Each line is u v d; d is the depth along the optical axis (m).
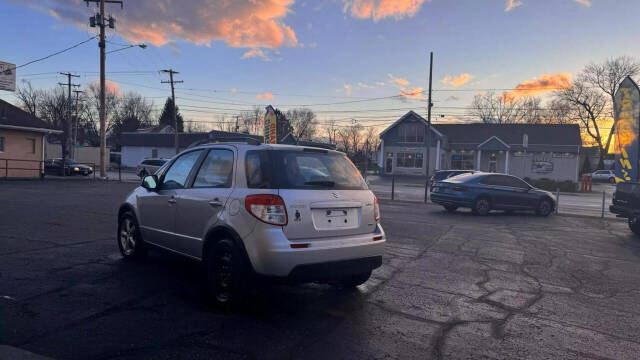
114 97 82.50
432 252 7.78
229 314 4.27
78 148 58.38
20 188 18.42
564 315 4.60
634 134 14.92
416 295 5.14
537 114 70.25
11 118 26.23
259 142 4.78
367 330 3.98
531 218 14.25
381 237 4.76
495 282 5.88
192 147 5.59
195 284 5.24
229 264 4.34
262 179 4.23
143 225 5.94
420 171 47.56
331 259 4.25
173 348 3.45
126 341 3.55
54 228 8.63
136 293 4.82
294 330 3.92
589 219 14.56
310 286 5.38
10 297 4.52
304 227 4.15
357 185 4.79
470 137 47.97
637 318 4.56
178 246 5.20
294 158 4.46
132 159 59.41
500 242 9.13
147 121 90.06
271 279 4.02
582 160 65.62
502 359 3.46
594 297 5.32
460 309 4.69
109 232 8.41
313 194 4.29
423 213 14.47
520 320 4.39
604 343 3.85
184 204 5.04
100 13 27.50
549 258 7.66
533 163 45.03
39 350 3.33
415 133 47.81
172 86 46.88
